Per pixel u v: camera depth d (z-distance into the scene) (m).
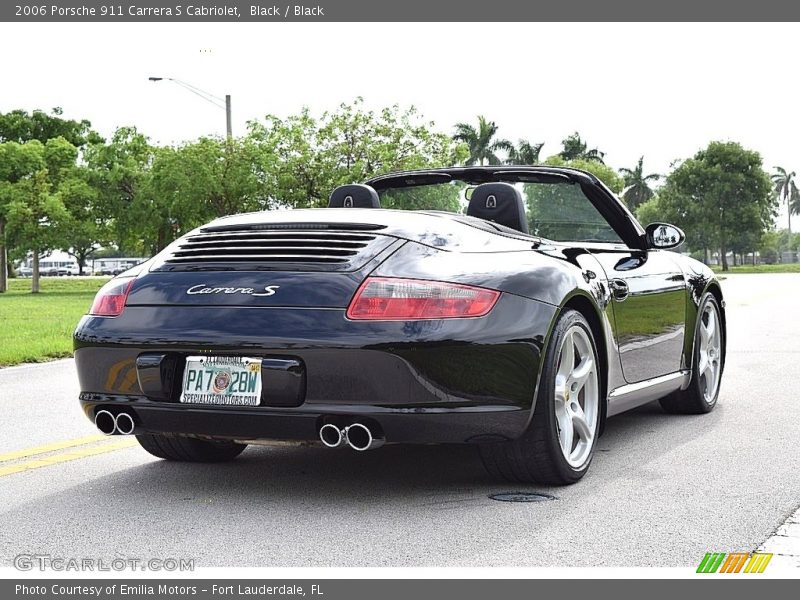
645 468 4.32
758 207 82.81
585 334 4.03
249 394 3.49
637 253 4.98
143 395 3.69
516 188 4.84
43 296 35.94
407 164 34.41
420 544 3.18
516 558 3.03
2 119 49.88
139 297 3.76
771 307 18.62
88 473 4.36
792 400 6.42
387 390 3.38
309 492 3.93
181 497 3.88
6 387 7.72
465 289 3.51
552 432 3.76
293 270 3.59
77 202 42.47
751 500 3.73
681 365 5.44
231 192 35.72
